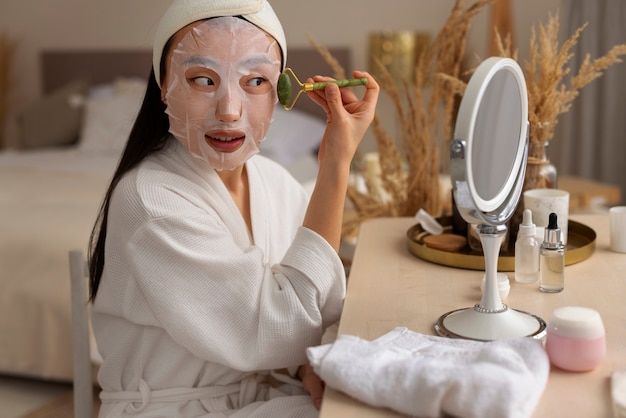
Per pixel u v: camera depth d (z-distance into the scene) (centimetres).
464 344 96
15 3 506
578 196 319
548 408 84
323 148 125
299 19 439
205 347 116
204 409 124
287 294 116
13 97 520
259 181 140
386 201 208
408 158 197
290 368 134
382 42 400
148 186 122
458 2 185
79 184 341
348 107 127
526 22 393
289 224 145
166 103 126
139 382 125
